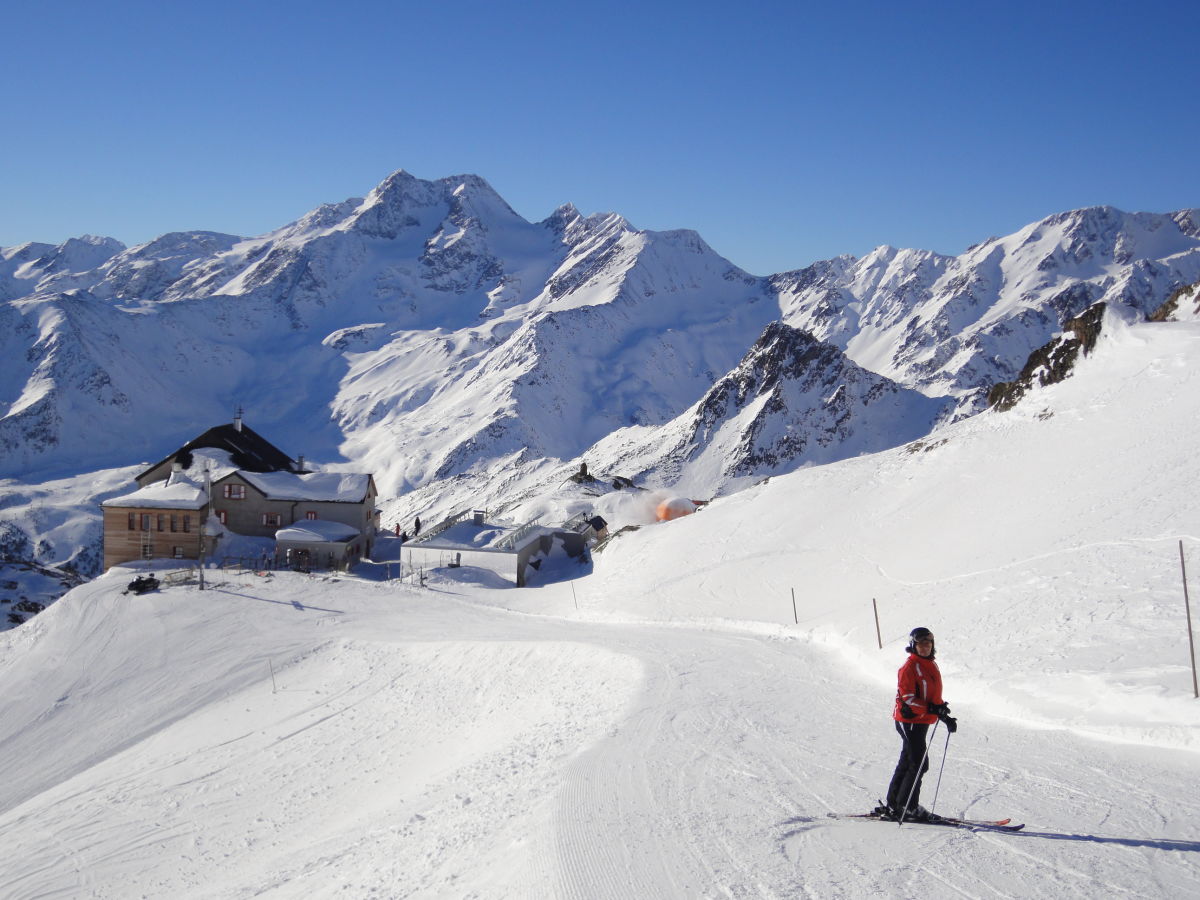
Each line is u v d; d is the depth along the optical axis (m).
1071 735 15.21
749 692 22.98
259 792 29.72
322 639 49.62
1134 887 8.63
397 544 84.00
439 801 18.31
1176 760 13.00
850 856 9.95
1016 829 10.41
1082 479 36.44
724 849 10.55
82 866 24.64
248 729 38.22
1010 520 36.69
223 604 58.06
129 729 40.94
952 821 10.79
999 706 18.20
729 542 53.75
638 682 26.38
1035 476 40.50
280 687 43.44
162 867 23.59
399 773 28.61
